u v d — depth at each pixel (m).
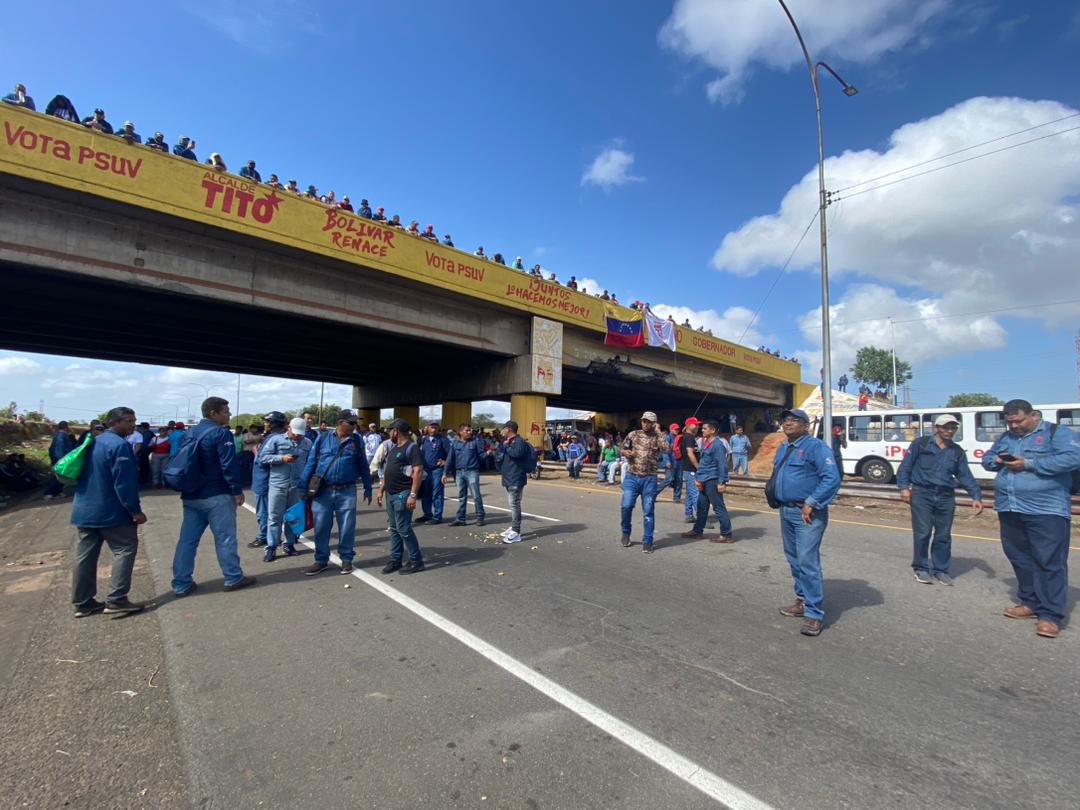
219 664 3.78
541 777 2.54
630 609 4.90
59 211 12.43
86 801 2.41
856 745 2.79
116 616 4.76
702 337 32.69
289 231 15.05
